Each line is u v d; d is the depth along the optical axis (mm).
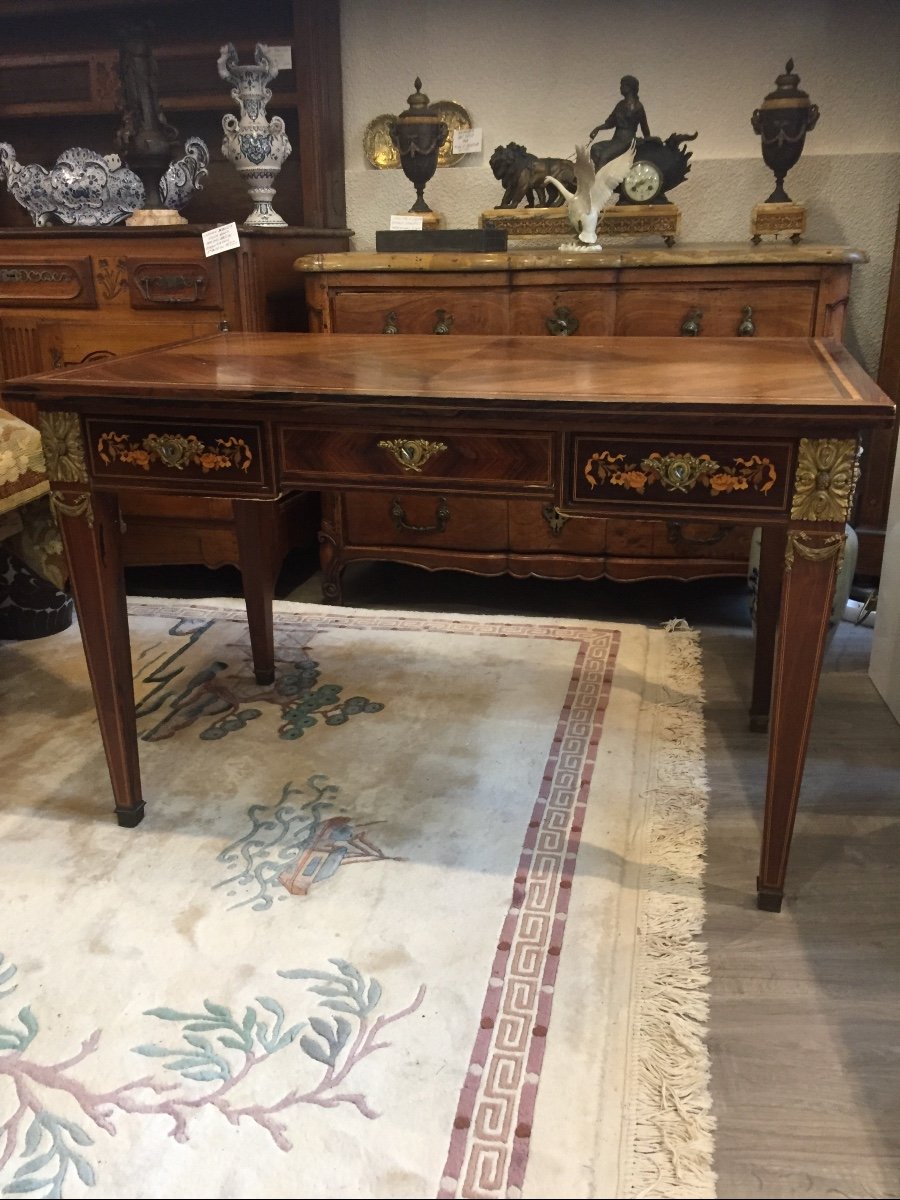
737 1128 1161
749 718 2074
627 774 1892
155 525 2844
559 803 1801
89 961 1419
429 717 2123
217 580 3113
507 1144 1131
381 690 2252
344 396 1402
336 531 2768
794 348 1804
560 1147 1127
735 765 1938
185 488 1541
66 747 2027
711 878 1603
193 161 2896
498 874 1603
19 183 2908
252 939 1458
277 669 2365
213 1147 1134
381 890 1564
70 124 3291
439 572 3201
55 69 3168
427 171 2818
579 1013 1312
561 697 2211
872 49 2713
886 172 2789
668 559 2625
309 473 1503
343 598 2957
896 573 2131
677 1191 1082
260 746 2012
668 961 1409
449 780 1879
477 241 2602
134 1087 1212
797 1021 1316
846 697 2213
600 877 1592
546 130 2994
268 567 2221
